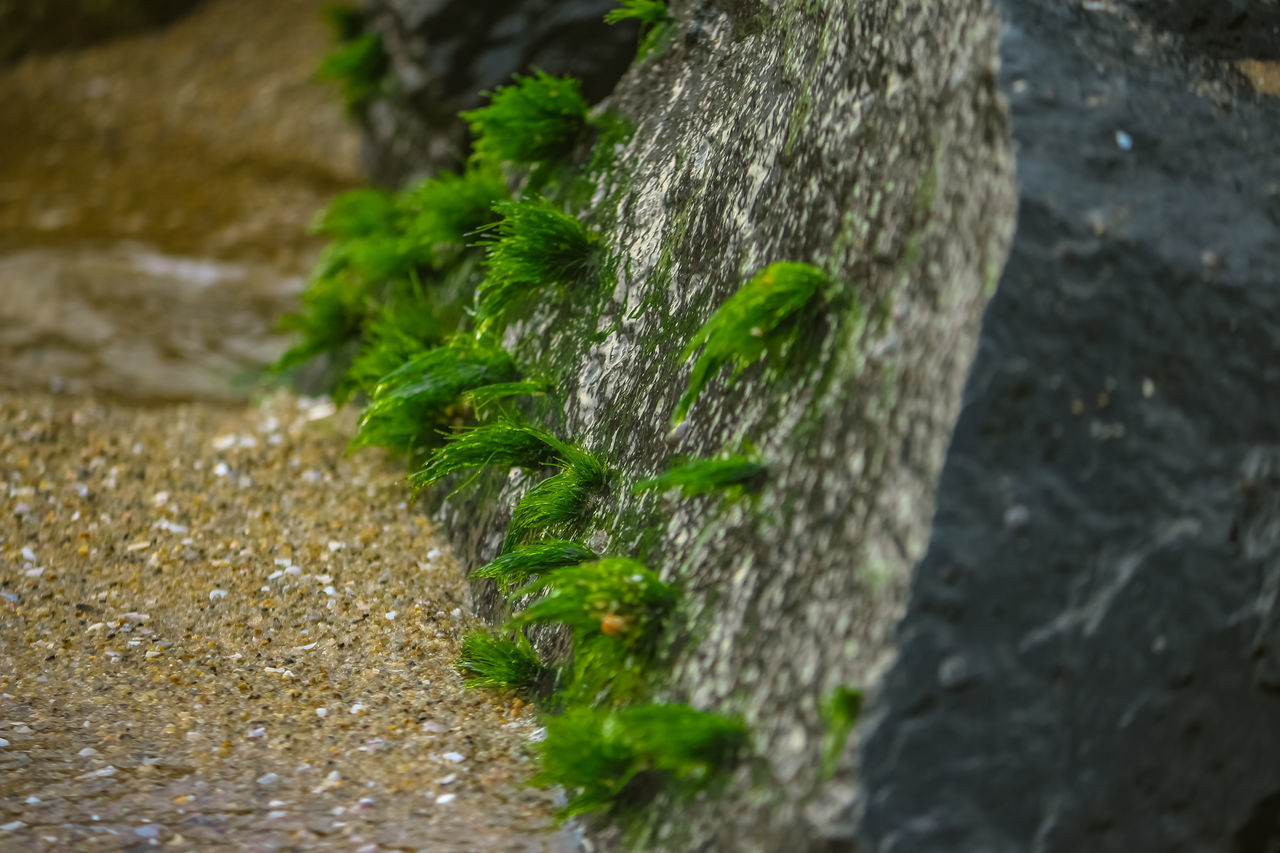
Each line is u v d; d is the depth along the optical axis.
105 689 3.00
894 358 2.27
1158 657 2.12
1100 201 2.25
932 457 2.11
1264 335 2.28
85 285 6.95
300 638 3.25
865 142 2.57
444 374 3.58
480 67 5.45
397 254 4.45
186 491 4.11
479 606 3.40
